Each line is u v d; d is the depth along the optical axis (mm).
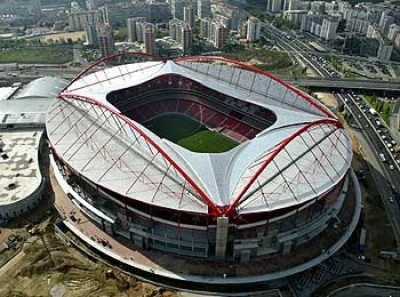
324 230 122000
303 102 156500
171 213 106938
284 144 110375
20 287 105688
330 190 114312
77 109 150000
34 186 136875
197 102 191125
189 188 108875
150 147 124250
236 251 107312
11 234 123688
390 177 154875
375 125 197625
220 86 172250
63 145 128875
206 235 109062
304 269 108625
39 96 199875
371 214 134125
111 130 134500
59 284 106625
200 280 104250
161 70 184125
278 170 116438
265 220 107375
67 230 125562
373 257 117875
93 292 104250
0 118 176000
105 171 115688
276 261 110750
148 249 114438
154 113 187125
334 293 106250
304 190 109875
